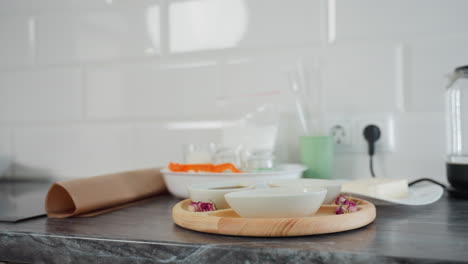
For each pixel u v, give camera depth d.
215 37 1.09
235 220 0.51
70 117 1.23
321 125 0.99
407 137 0.93
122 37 1.18
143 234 0.54
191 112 1.11
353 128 0.97
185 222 0.56
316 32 1.00
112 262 0.52
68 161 1.23
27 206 0.78
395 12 0.93
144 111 1.15
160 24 1.14
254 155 0.84
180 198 0.86
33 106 1.27
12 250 0.57
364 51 0.96
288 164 0.95
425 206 0.71
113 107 1.18
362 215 0.54
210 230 0.52
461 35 0.89
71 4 1.23
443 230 0.53
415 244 0.46
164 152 1.13
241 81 1.06
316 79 1.00
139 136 1.16
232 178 0.76
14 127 1.30
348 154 0.97
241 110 1.06
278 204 0.51
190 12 1.11
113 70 1.19
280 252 0.45
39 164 1.27
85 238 0.53
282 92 1.03
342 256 0.43
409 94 0.92
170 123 1.13
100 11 1.20
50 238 0.55
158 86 1.14
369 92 0.95
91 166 1.21
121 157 1.18
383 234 0.51
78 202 0.65
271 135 0.93
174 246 0.49
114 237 0.52
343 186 0.72
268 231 0.49
